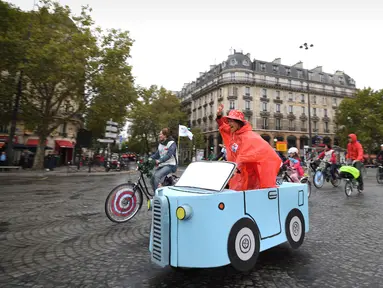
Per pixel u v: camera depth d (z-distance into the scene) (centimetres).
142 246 342
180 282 244
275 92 4753
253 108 4531
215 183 273
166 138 514
